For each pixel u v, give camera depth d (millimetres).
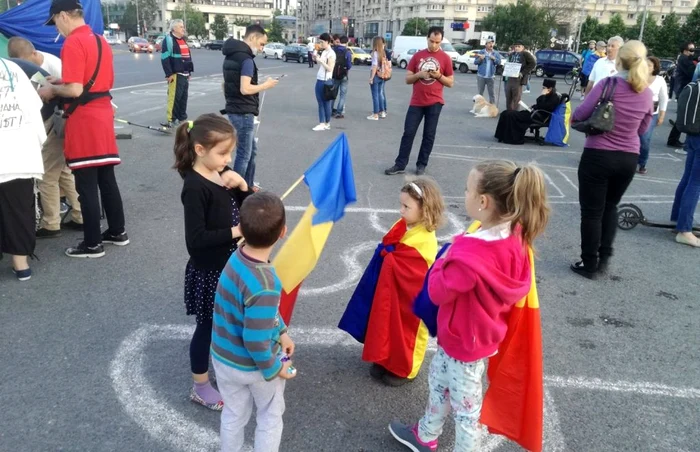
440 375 2406
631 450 2729
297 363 3344
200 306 2715
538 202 2145
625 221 6055
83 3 7477
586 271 4750
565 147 10453
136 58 37188
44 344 3395
